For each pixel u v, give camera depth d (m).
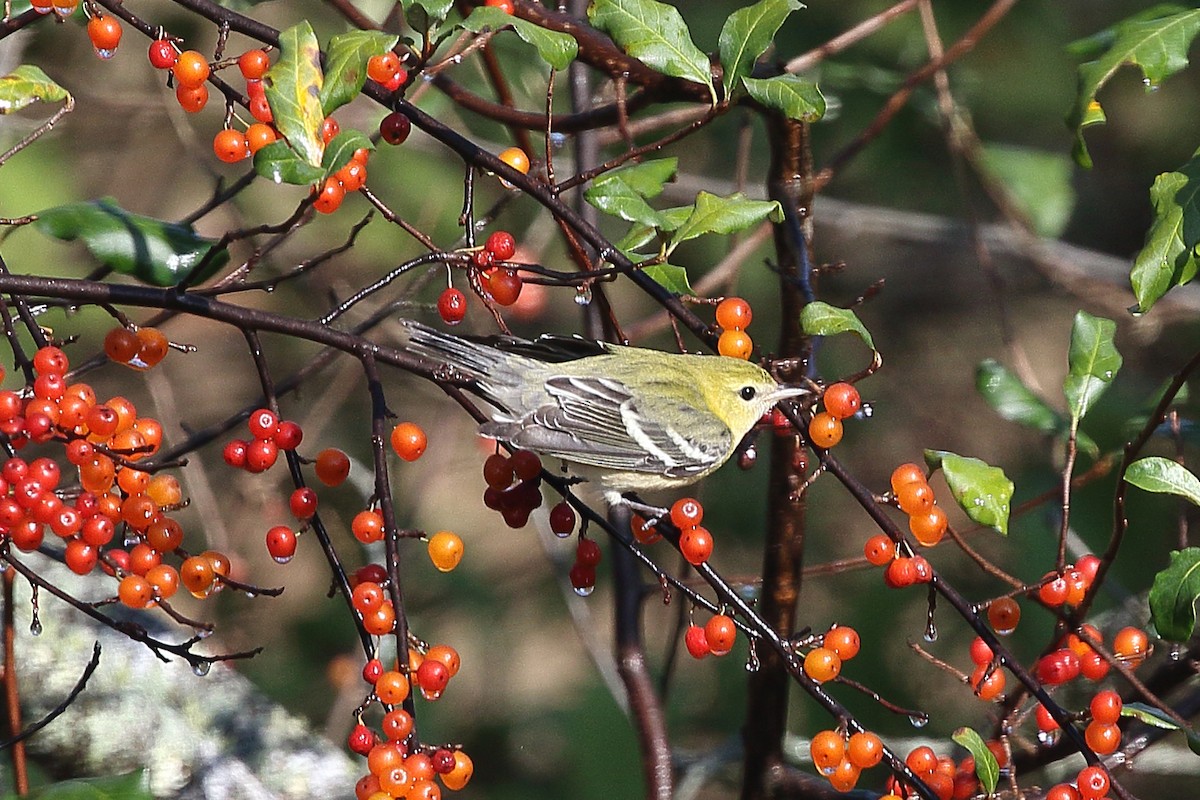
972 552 6.43
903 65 15.00
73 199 14.74
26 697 9.28
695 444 8.90
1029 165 13.62
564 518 6.90
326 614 14.53
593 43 8.88
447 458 15.50
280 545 6.21
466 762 5.77
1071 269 15.28
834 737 6.16
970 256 18.94
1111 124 19.41
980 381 9.11
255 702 9.97
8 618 7.55
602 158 14.48
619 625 9.76
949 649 14.30
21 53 12.48
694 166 16.30
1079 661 6.80
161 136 16.16
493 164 6.83
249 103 6.75
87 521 5.93
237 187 8.44
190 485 13.36
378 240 15.04
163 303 6.36
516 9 8.96
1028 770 8.08
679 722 14.01
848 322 6.24
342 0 10.20
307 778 9.51
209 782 9.21
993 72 16.55
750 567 15.52
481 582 16.14
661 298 6.88
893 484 6.40
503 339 8.27
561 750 14.33
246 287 6.49
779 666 8.89
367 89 6.81
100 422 5.91
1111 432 13.22
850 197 16.92
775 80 6.98
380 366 15.83
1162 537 13.16
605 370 8.96
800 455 8.45
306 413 16.14
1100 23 17.50
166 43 6.54
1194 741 6.06
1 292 6.22
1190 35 7.33
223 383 16.44
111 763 9.21
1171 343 17.98
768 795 9.09
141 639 6.02
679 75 6.98
